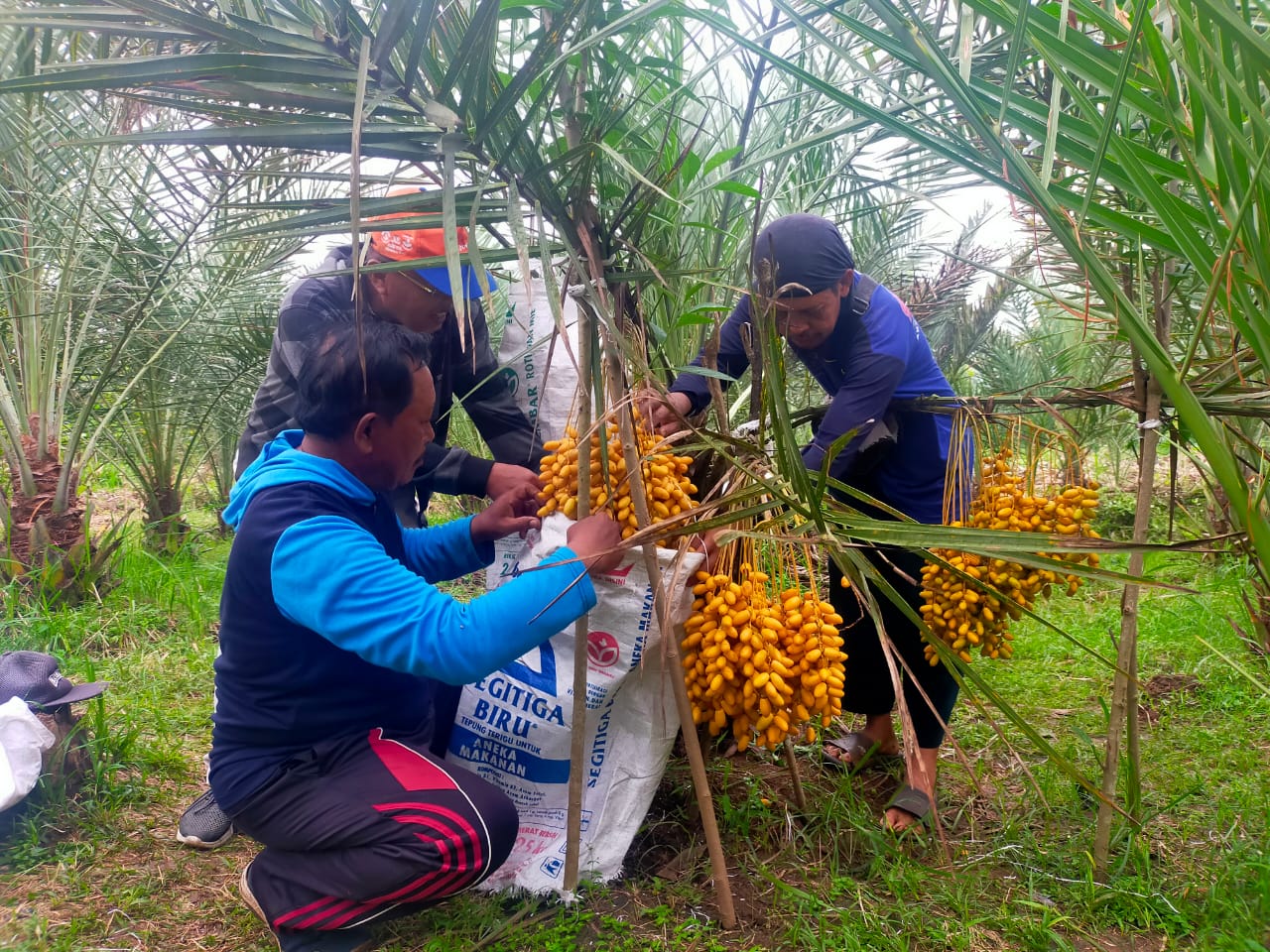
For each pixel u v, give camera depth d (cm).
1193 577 461
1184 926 195
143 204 427
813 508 160
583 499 184
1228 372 202
